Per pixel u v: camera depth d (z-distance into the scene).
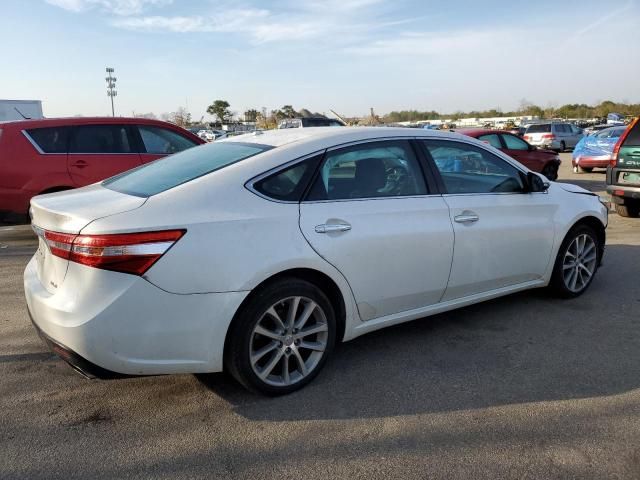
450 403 3.14
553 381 3.40
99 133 7.14
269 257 2.99
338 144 3.48
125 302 2.68
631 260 6.29
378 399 3.20
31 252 6.75
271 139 3.63
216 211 2.94
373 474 2.52
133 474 2.53
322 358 3.35
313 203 3.27
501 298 4.98
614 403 3.13
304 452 2.69
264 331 3.08
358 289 3.42
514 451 2.68
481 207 4.05
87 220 2.74
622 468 2.55
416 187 3.79
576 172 17.00
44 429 2.88
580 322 4.38
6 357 3.75
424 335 4.14
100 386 3.36
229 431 2.87
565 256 4.76
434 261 3.76
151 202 2.90
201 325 2.85
